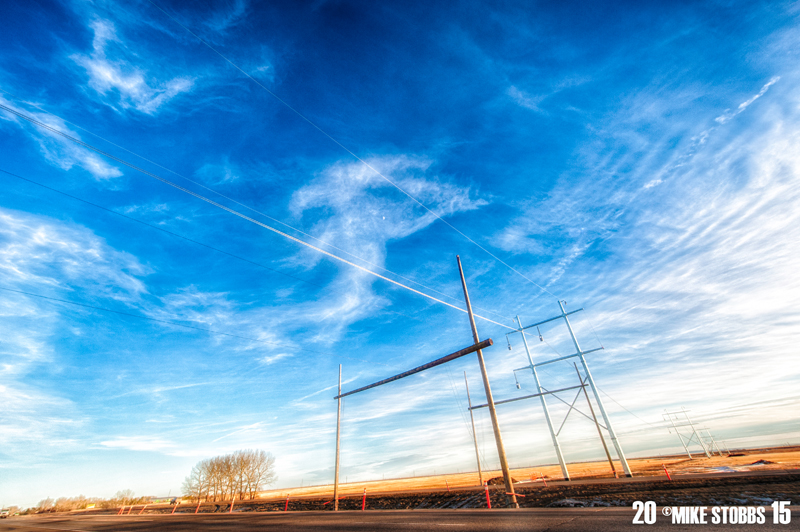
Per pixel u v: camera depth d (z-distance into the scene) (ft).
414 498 86.38
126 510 158.92
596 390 95.35
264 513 71.77
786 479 54.39
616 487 66.28
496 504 64.80
